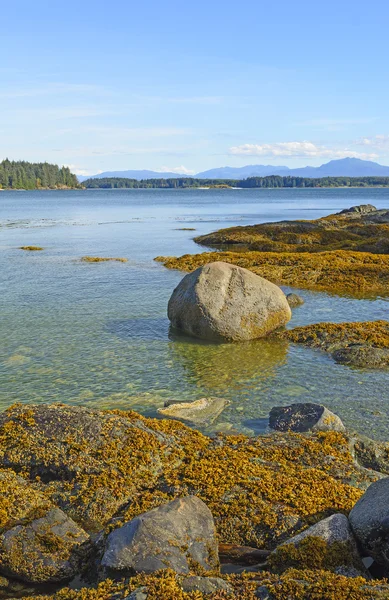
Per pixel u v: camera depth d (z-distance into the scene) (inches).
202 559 294.2
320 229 2219.5
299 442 444.8
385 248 1734.7
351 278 1290.6
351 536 309.3
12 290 1173.7
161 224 3132.4
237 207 5172.2
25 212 4350.4
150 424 452.1
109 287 1217.4
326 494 368.5
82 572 306.5
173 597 255.1
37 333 844.6
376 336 780.6
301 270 1368.1
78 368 692.1
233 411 561.6
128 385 636.7
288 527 339.3
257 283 839.7
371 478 398.0
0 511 340.2
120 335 840.3
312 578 267.7
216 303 814.5
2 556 309.0
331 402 588.1
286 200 6953.7
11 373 669.9
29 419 423.5
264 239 2058.3
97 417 433.4
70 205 5620.1
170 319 876.0
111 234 2522.1
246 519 345.1
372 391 619.2
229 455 416.5
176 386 634.8
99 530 346.0
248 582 270.8
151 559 284.4
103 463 390.0
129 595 258.2
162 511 312.0
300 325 908.0
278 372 683.4
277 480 380.2
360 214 2859.3
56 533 321.4
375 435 511.5
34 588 302.2
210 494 365.1
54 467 388.2
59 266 1518.2
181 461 407.2
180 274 1393.9
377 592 254.5
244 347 786.8
